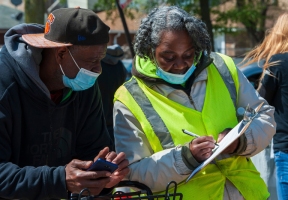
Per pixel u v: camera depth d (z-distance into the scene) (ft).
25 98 9.43
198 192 10.14
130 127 10.40
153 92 10.51
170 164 9.89
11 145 9.53
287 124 14.23
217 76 10.85
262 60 15.39
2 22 77.05
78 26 9.26
